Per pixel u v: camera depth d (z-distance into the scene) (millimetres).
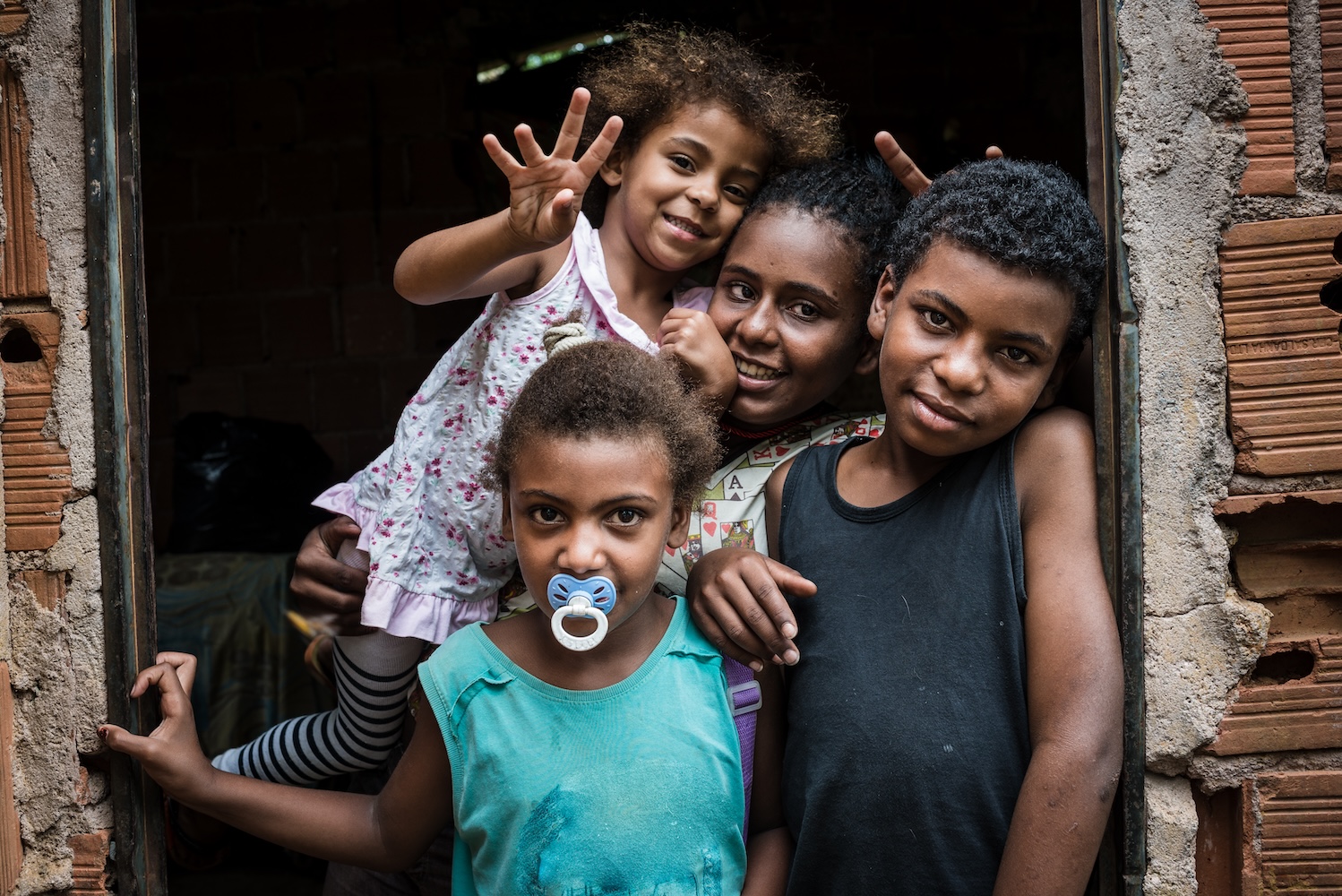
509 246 1596
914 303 1490
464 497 1829
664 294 2014
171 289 4305
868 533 1570
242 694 3162
